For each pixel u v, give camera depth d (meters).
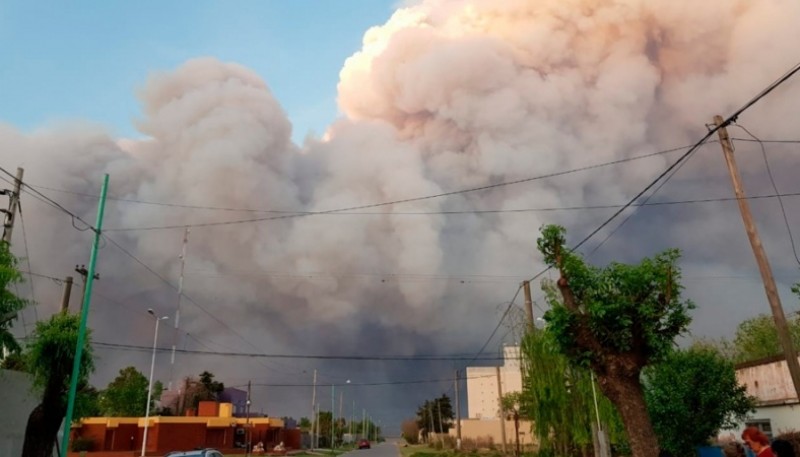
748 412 25.20
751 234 16.09
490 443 80.50
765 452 8.27
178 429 68.31
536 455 30.53
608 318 14.88
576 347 15.44
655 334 14.74
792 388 23.95
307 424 146.88
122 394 87.19
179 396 94.44
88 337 22.70
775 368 24.98
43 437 21.39
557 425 27.16
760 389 25.84
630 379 14.78
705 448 22.77
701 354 23.75
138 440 67.69
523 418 38.31
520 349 28.98
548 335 15.74
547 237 16.08
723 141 16.98
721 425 23.67
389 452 81.62
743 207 16.33
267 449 78.88
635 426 14.39
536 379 27.66
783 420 24.56
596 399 26.28
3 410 23.27
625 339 14.73
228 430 71.44
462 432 92.44
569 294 15.60
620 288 15.26
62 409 21.73
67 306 29.39
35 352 21.55
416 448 98.75
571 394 27.14
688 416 22.62
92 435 66.12
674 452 22.83
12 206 25.17
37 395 24.73
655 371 23.80
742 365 27.11
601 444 24.75
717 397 22.62
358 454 73.06
